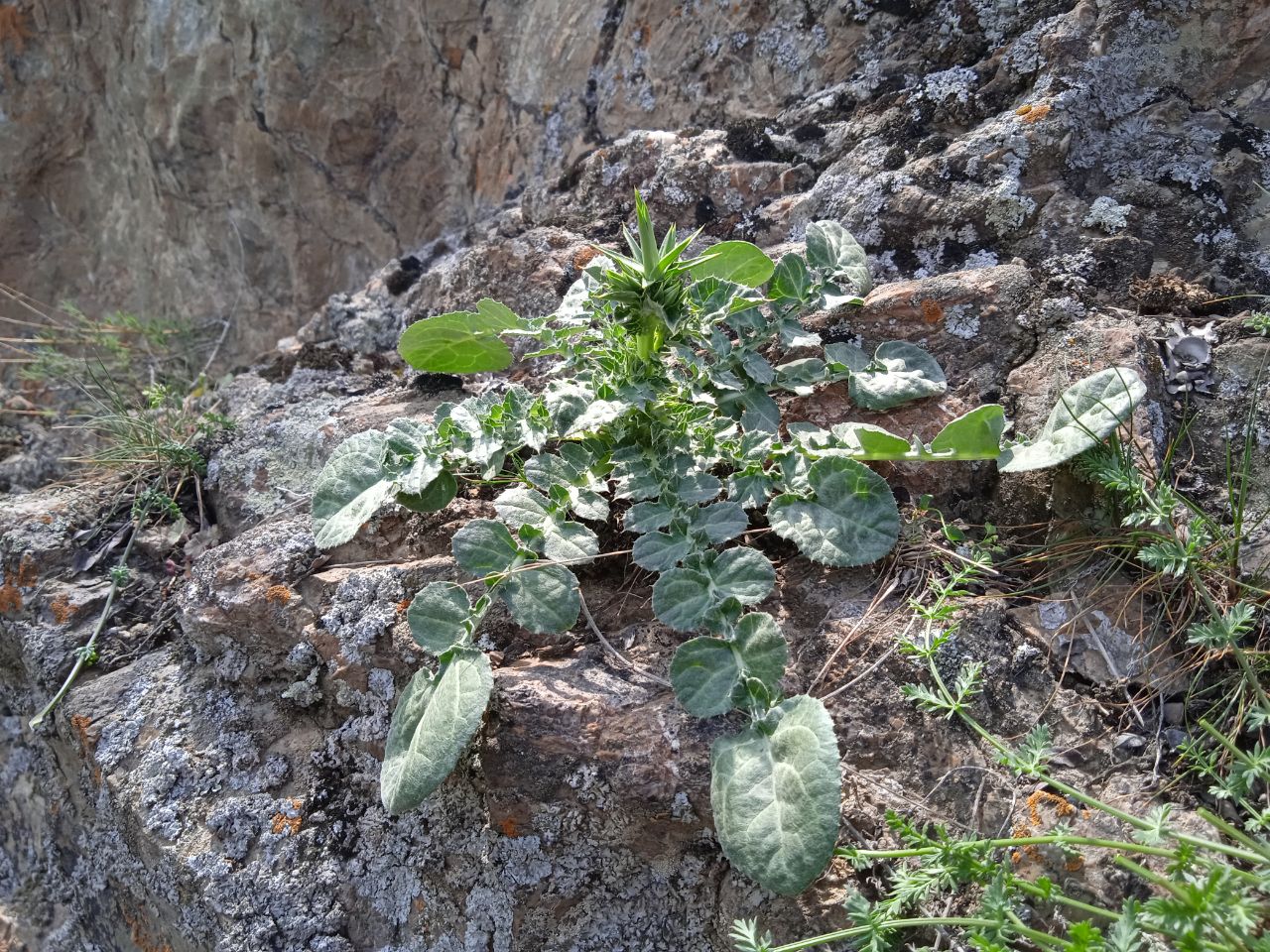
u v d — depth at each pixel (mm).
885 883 325
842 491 381
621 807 353
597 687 369
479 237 671
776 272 449
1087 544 376
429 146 756
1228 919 255
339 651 424
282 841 410
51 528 541
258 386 614
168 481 560
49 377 789
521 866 372
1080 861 309
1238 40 470
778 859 297
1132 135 472
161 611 515
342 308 674
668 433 409
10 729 562
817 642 373
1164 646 353
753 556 361
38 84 895
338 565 458
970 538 400
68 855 524
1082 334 415
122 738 458
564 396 412
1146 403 390
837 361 437
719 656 343
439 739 338
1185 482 389
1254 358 406
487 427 429
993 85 499
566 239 565
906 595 382
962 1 526
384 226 785
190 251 875
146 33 823
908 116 516
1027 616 372
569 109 675
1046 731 319
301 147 782
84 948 513
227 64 784
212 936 411
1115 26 479
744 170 555
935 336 442
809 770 305
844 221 501
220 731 448
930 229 481
